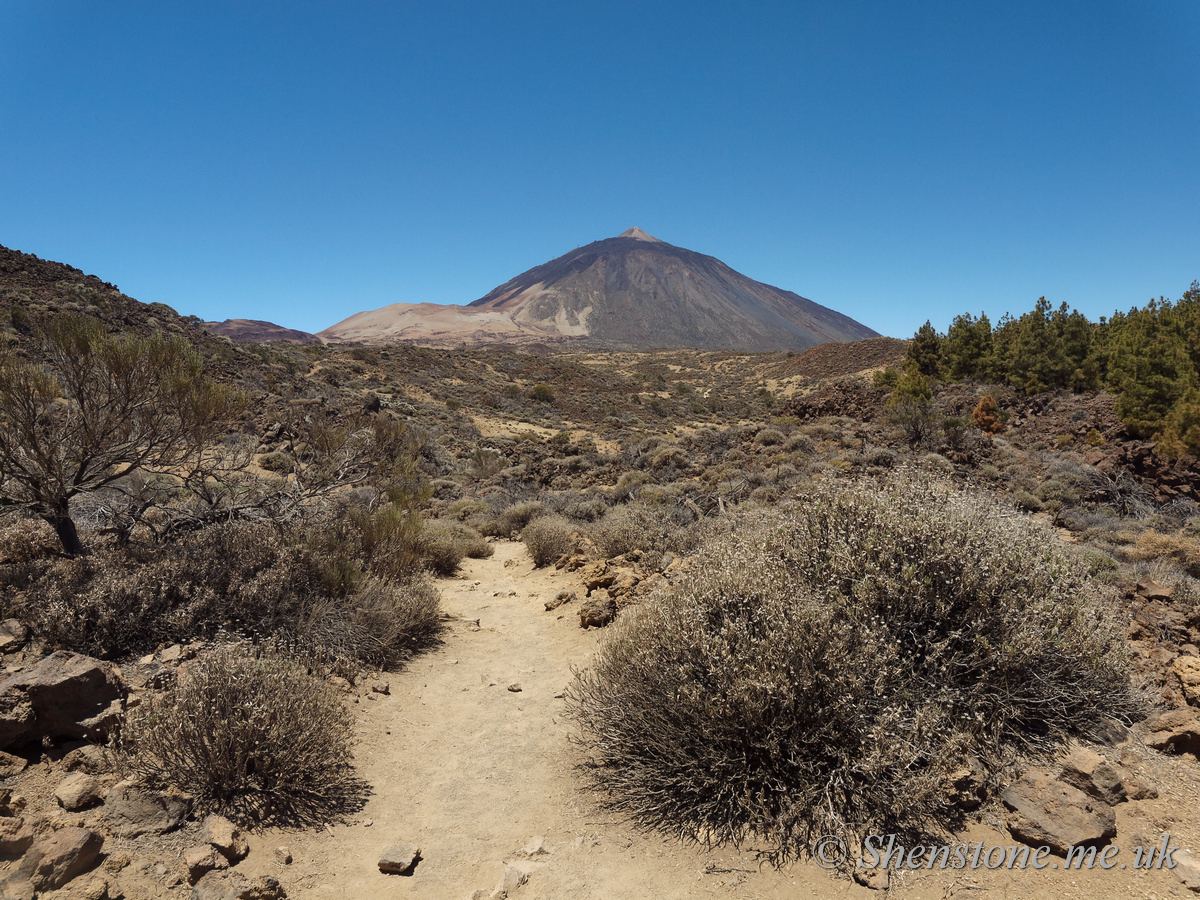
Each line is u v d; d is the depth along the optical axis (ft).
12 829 8.92
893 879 9.42
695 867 10.44
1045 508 53.83
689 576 15.28
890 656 11.50
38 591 16.97
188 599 18.52
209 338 142.10
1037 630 11.94
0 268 125.90
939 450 74.13
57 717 12.07
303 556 22.39
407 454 37.19
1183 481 57.36
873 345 334.03
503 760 14.92
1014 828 10.12
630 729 12.99
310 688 14.14
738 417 227.40
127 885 9.10
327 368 166.20
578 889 10.13
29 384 18.53
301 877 10.32
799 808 10.67
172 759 11.64
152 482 25.31
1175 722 12.08
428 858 11.28
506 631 25.29
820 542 15.26
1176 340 78.64
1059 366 97.45
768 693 10.90
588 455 103.76
